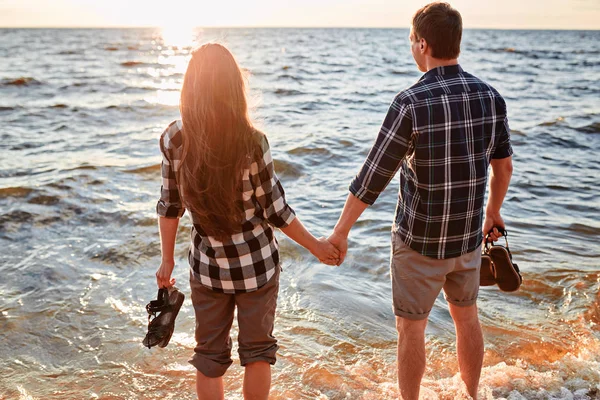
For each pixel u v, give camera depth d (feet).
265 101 52.70
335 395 8.56
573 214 18.07
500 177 7.55
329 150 27.17
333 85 70.49
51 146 28.66
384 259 14.03
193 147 5.88
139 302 11.83
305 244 6.98
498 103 6.86
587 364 9.21
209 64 5.67
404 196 7.13
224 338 7.05
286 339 10.21
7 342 10.09
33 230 15.88
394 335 10.48
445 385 8.71
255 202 6.38
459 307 7.65
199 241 6.62
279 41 253.65
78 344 10.10
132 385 8.85
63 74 83.20
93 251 14.53
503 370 9.09
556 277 12.79
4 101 49.44
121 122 38.63
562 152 27.81
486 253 8.24
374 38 303.27
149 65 111.75
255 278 6.59
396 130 6.65
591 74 87.25
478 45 214.90
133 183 20.66
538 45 219.41
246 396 7.04
